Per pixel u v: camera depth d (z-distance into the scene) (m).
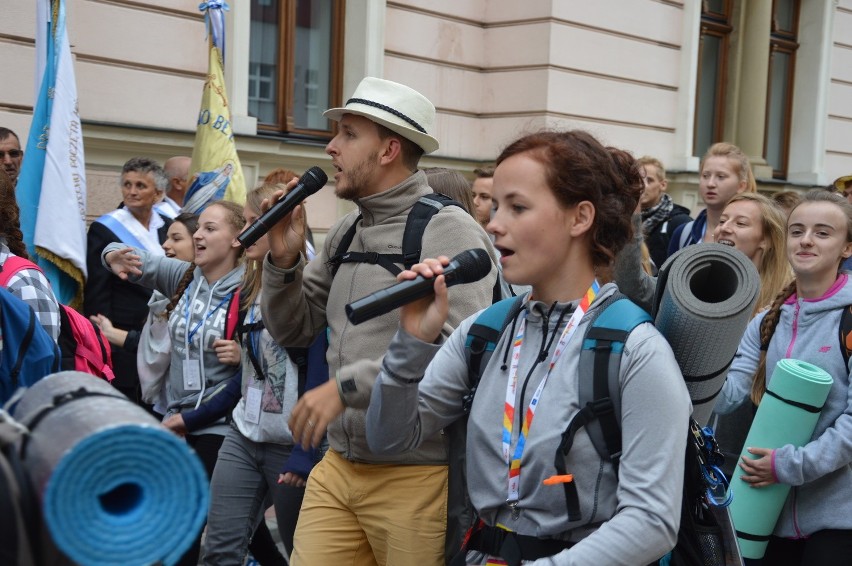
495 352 1.95
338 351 2.72
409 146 2.81
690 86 10.67
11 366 2.33
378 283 2.71
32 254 5.13
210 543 3.52
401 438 1.93
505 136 9.29
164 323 4.07
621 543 1.64
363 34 8.32
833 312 2.99
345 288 2.77
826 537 2.87
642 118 10.30
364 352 2.67
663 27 10.44
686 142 10.76
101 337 3.17
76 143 5.25
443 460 2.66
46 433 1.09
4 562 1.04
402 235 2.74
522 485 1.81
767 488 2.86
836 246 3.03
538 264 1.83
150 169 5.59
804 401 2.81
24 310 2.37
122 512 1.05
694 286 1.86
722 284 1.84
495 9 9.34
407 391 1.86
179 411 3.77
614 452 1.73
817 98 13.31
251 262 3.59
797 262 3.06
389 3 8.49
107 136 6.52
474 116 9.41
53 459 1.03
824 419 2.89
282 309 2.88
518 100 9.24
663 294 1.86
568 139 1.85
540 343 1.88
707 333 1.76
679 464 1.69
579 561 1.65
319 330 3.04
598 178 1.83
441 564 2.63
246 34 7.43
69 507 1.00
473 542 1.93
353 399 2.05
